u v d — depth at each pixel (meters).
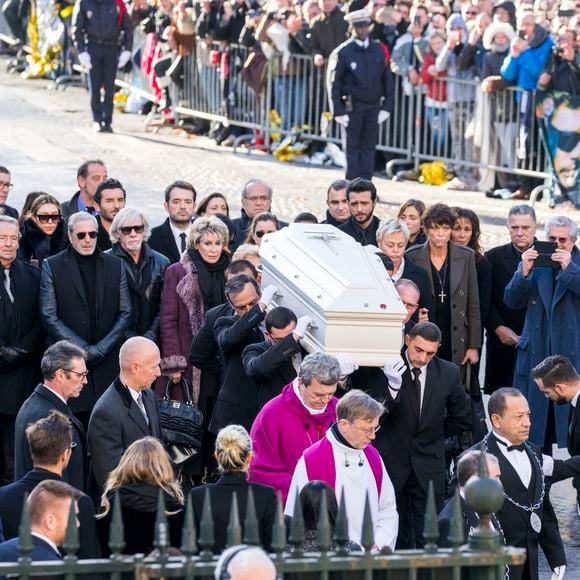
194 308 21.91
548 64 38.50
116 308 22.02
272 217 23.44
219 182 43.75
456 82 41.38
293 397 17.53
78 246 21.77
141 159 47.47
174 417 19.98
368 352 17.89
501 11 40.66
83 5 51.34
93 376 21.78
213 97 50.50
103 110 52.53
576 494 22.17
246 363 18.73
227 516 14.73
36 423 15.26
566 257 22.05
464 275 23.08
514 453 17.20
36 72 66.88
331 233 19.58
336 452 16.38
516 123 40.00
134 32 56.31
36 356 22.02
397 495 19.19
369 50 40.47
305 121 47.06
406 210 24.66
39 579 10.57
